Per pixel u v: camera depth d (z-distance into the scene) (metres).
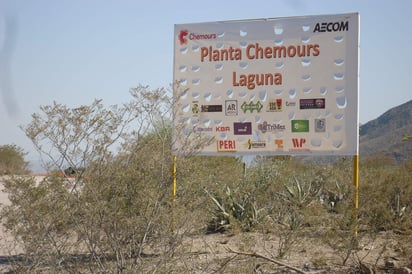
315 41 10.26
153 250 6.85
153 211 6.64
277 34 10.44
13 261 7.50
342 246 8.34
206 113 10.68
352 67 10.07
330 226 8.69
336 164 17.03
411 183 11.82
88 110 6.76
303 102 10.30
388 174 12.09
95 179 6.63
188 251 7.82
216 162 10.57
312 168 15.22
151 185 6.75
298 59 10.33
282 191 12.77
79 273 6.71
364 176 12.04
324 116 10.19
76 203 6.64
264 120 10.46
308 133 10.25
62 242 6.80
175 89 8.48
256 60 10.52
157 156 6.86
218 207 11.30
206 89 10.70
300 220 9.63
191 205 7.09
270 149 10.43
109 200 6.64
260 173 13.70
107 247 6.59
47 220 6.70
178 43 10.87
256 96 10.50
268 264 8.16
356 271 8.04
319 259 8.13
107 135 6.76
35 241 6.75
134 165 6.79
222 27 10.68
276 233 9.52
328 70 10.18
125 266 6.53
